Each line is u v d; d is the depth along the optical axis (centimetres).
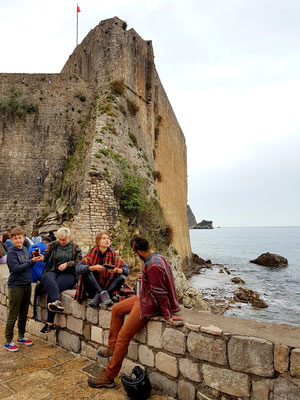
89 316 482
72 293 526
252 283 3036
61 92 2241
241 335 322
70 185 1902
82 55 2592
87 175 1711
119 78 2242
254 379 310
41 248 617
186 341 359
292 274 3656
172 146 3409
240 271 3900
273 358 299
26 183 2053
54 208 2011
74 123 2208
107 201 1711
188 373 357
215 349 335
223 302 2147
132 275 1574
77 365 458
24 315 543
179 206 3606
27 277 530
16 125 2123
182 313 401
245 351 314
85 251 1559
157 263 372
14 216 1984
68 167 2070
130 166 2056
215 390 335
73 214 1731
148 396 371
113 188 1778
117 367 389
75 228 1617
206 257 5881
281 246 9356
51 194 2058
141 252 389
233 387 321
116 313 418
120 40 2306
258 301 2145
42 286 559
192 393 352
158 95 2841
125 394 380
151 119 2609
